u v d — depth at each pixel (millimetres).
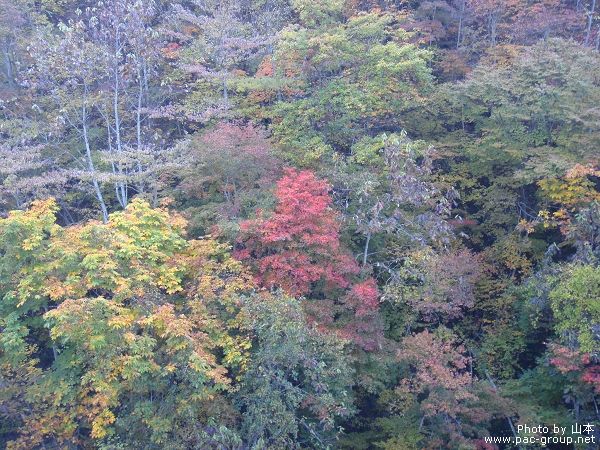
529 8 25562
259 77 23531
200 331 13633
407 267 17188
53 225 13609
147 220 14820
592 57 19281
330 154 20375
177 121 24297
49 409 13289
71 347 14102
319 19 23906
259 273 15977
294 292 15094
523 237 21062
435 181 21500
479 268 19078
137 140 21578
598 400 14797
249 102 24281
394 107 21375
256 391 12898
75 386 13430
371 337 15797
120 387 12461
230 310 13922
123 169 21359
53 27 26641
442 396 13883
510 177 20719
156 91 24328
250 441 12859
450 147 22703
